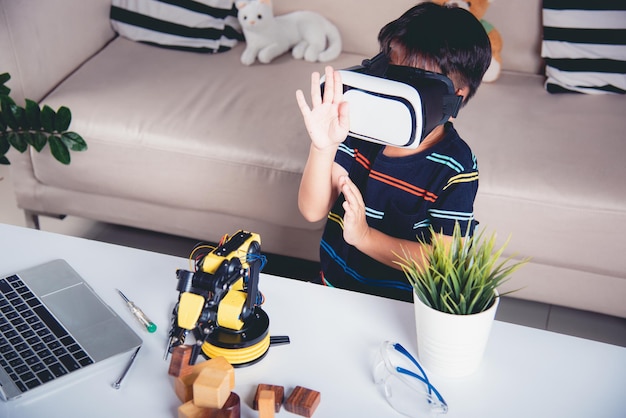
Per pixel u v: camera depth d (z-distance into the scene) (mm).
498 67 2039
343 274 1318
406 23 1135
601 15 1939
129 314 1086
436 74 1041
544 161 1695
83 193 1950
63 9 1957
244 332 1000
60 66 1962
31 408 917
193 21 2129
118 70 2006
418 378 979
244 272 1000
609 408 960
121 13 2168
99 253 1226
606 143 1760
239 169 1767
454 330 942
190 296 928
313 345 1042
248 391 956
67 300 1096
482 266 953
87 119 1824
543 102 1956
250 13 2053
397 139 1018
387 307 1128
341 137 1102
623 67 1944
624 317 1756
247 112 1852
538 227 1660
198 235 1938
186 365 943
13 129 1795
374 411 935
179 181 1823
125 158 1827
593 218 1618
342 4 2170
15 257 1207
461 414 938
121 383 960
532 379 1002
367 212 1261
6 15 1781
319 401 938
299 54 2143
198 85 1957
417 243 1225
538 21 2080
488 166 1685
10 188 2270
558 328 1810
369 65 1086
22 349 996
